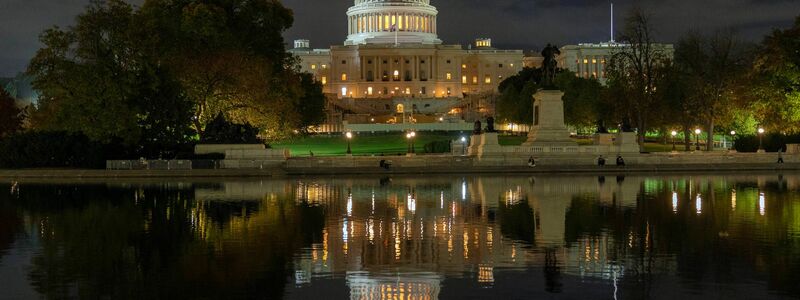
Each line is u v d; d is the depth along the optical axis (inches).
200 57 3565.5
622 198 1982.0
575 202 1889.8
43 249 1259.8
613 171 3056.1
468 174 2979.8
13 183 2655.0
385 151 4736.7
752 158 3366.1
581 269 1101.7
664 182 2539.4
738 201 1887.3
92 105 3164.4
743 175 2901.1
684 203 1849.2
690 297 952.3
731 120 4296.3
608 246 1266.0
